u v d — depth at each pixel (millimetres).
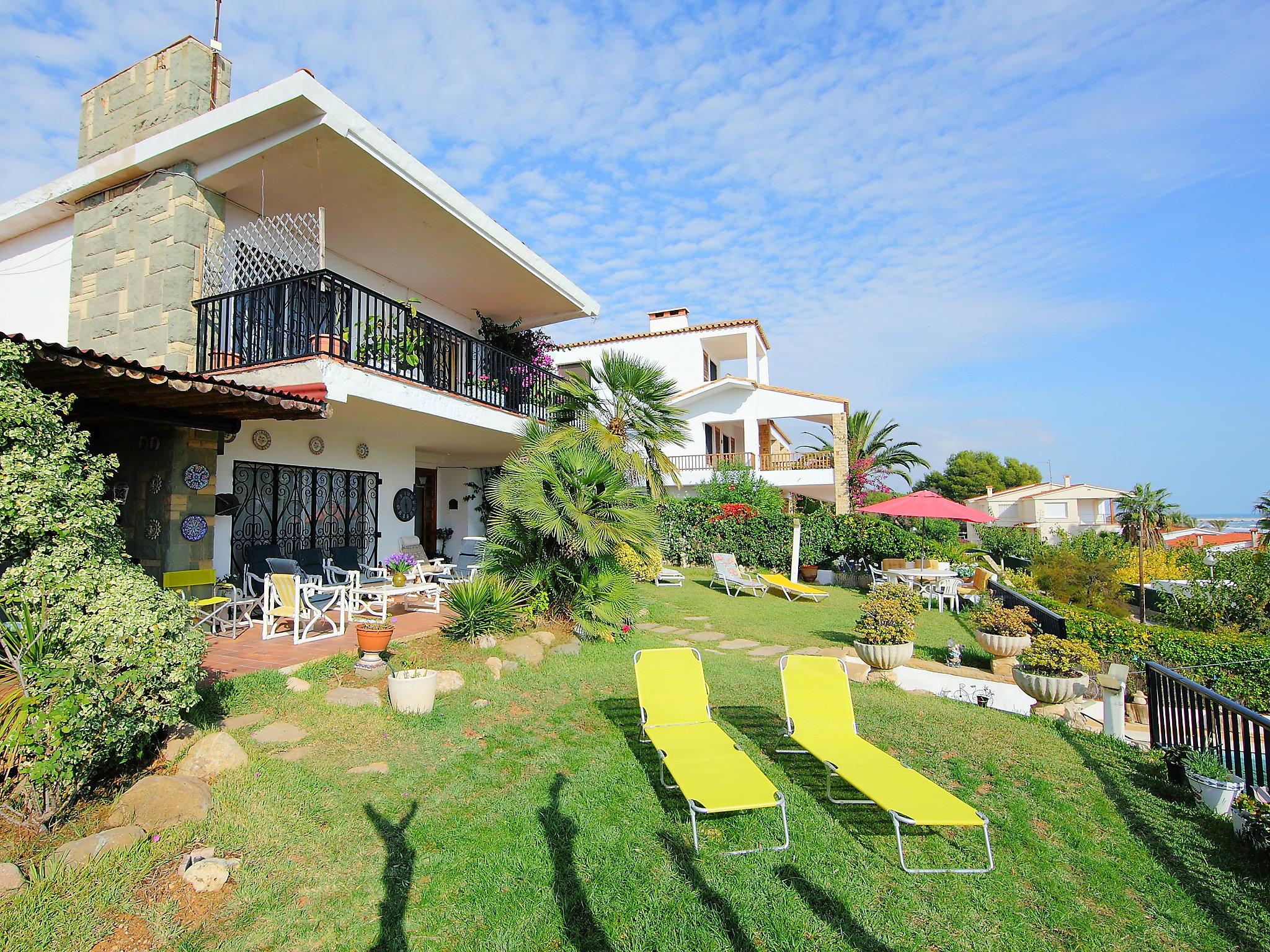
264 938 3016
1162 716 6141
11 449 4062
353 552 10656
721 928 3207
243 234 8977
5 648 3717
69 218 9281
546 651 8281
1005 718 6621
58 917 2949
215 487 8031
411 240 10695
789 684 5434
